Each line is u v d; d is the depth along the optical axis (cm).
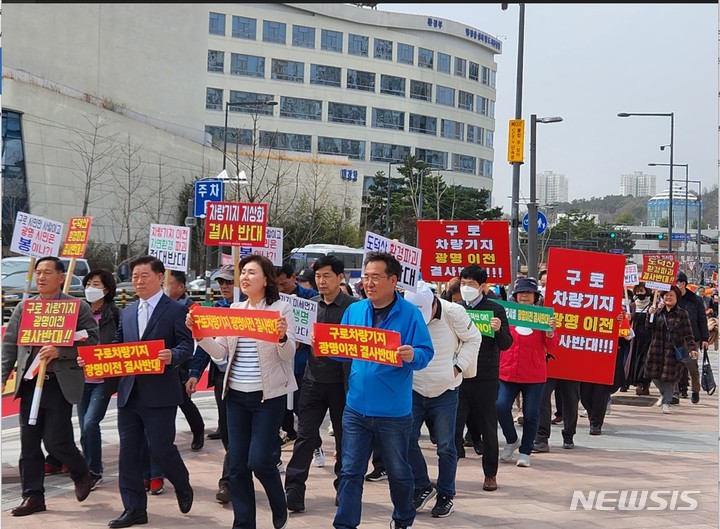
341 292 782
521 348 921
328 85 7550
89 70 4562
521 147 2161
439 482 720
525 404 930
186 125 5159
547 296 1071
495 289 1518
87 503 744
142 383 665
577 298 1065
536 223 2169
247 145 6091
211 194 1841
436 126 8356
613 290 1064
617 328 1053
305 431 739
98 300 834
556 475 890
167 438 676
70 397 710
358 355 580
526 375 920
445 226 973
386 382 588
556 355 1052
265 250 1123
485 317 798
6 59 4169
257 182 5422
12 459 920
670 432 1224
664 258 1520
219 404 823
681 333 1450
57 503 743
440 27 8288
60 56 4422
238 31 7094
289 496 720
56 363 709
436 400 721
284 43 7294
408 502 604
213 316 621
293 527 675
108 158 4394
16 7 4200
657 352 1467
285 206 5356
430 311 704
